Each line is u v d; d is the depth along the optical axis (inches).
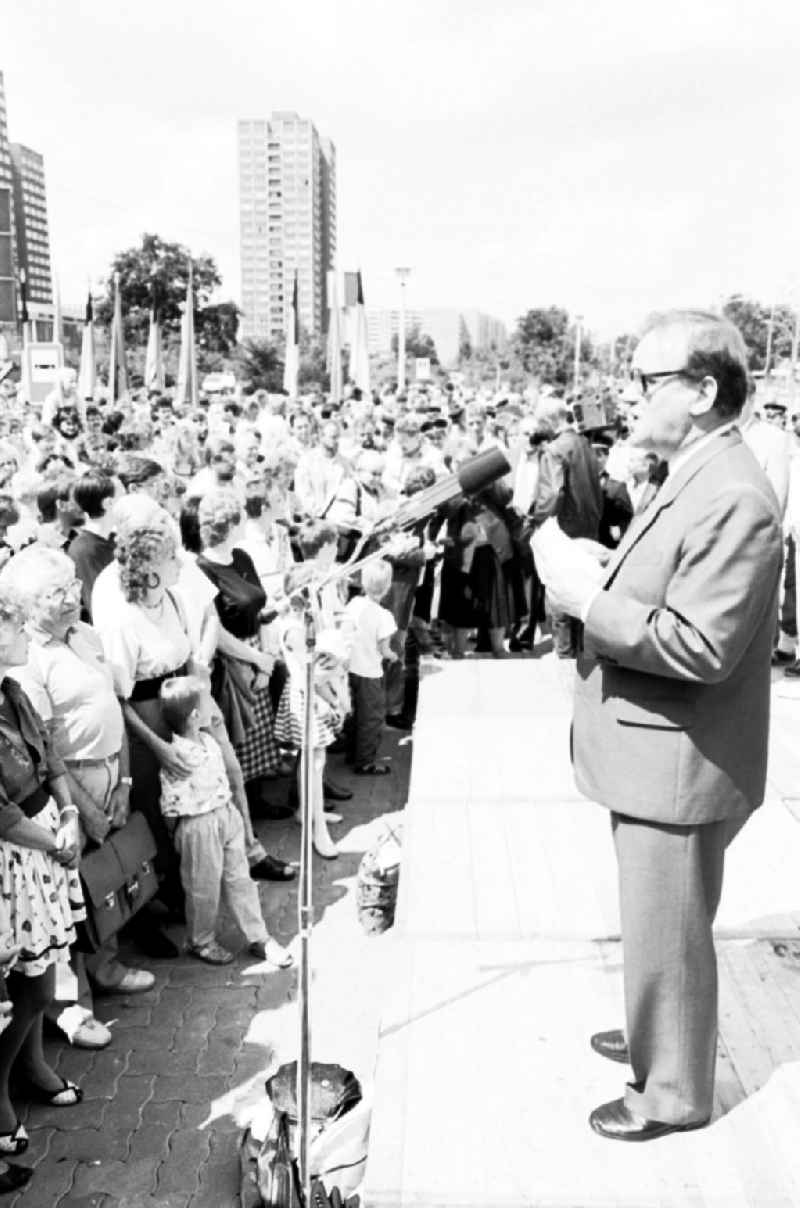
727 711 80.6
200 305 2768.2
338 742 285.7
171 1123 140.6
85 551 208.2
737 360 79.4
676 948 84.2
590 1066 100.3
